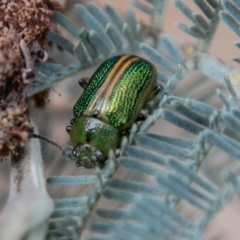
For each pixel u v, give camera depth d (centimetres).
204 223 7
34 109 8
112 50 7
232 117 7
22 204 7
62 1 8
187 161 7
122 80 8
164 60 7
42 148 8
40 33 7
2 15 7
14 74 7
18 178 7
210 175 7
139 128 7
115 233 7
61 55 8
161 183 7
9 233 7
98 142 8
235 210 8
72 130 8
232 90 7
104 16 8
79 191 7
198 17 7
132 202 7
